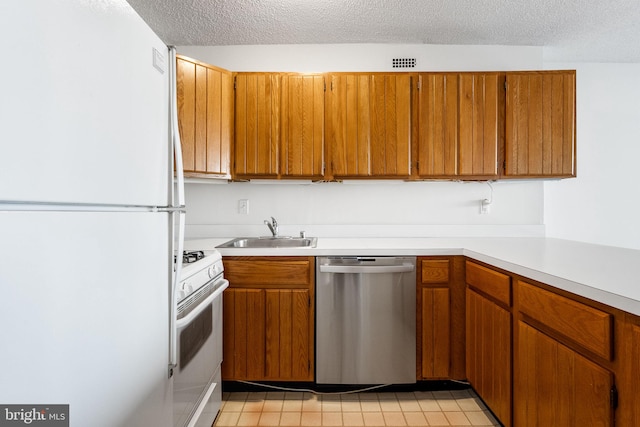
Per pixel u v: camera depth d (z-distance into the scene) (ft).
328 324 6.52
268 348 6.56
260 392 6.75
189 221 8.47
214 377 5.56
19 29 1.64
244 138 7.45
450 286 6.55
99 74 2.27
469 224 8.50
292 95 7.46
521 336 4.51
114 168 2.45
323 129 7.47
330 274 6.51
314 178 7.52
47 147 1.82
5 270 1.61
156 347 3.16
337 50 8.32
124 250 2.61
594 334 3.18
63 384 1.93
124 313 2.59
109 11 2.38
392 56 8.31
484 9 6.80
